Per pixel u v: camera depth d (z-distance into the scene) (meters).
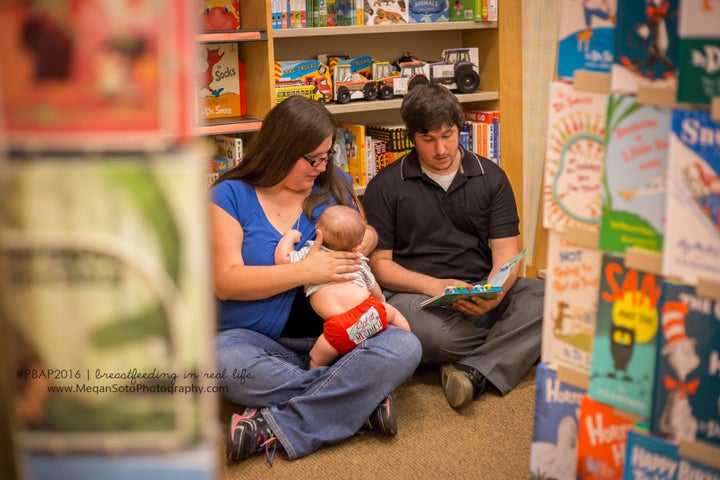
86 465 0.93
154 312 0.90
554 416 1.59
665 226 1.30
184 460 0.94
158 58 0.87
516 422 2.51
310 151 2.39
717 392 1.27
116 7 0.86
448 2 3.73
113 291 0.89
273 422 2.30
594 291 1.47
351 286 2.42
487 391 2.73
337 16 3.39
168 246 0.88
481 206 2.84
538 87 3.64
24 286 0.88
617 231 1.39
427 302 2.58
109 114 0.87
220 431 2.50
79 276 0.88
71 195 0.86
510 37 3.67
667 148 1.30
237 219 2.47
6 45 0.85
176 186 0.87
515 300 2.79
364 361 2.33
